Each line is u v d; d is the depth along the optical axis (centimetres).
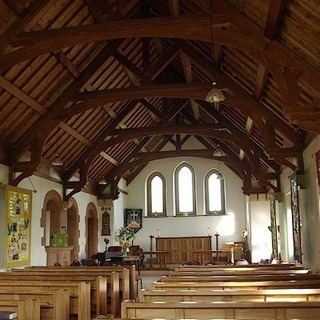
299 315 484
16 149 1141
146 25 726
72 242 1598
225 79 1049
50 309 630
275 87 910
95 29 739
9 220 1099
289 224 1321
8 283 732
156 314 496
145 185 2181
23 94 1009
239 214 2084
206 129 1432
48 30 761
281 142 1243
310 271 940
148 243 2120
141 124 1748
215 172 2142
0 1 752
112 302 916
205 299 583
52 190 1418
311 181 969
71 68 1084
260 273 899
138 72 1135
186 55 1139
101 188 1895
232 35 713
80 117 1326
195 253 2008
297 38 685
